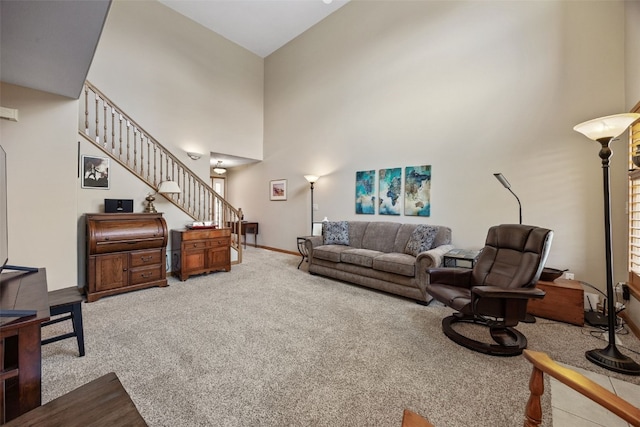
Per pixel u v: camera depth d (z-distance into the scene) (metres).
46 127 2.87
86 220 3.41
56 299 2.01
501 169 3.51
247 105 6.67
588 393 0.87
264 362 1.98
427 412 1.50
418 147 4.26
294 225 6.30
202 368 1.90
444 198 3.99
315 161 5.82
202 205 5.75
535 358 1.04
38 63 2.24
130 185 4.08
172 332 2.43
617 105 2.80
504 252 2.51
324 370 1.89
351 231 4.72
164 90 5.21
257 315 2.83
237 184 7.94
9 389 1.31
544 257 2.13
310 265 4.52
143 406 1.53
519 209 3.29
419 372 1.87
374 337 2.37
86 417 0.93
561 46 3.10
